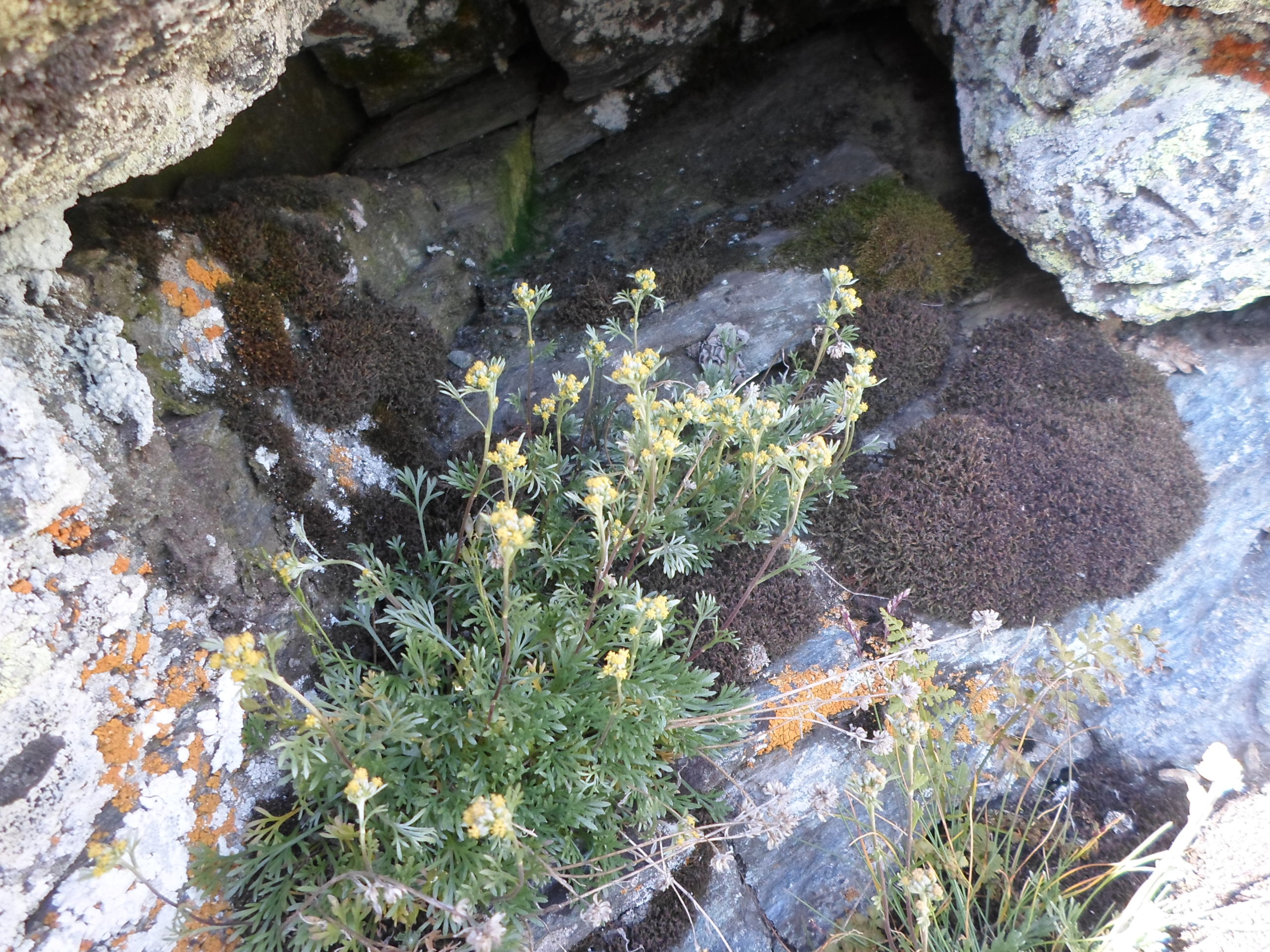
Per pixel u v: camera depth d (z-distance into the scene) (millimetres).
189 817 2078
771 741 2613
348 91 3822
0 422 1675
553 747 2281
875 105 4059
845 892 2469
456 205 3691
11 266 1958
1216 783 1836
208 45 1791
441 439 3152
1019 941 2102
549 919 2293
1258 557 2924
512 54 3977
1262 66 2729
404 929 2133
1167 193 2971
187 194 2916
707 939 2363
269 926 2104
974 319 3535
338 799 2195
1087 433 3119
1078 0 2832
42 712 1809
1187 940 2270
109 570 1964
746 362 3318
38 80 1484
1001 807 2584
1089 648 2330
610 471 2863
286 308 2799
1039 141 3162
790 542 2861
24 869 1787
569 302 3527
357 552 2516
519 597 2158
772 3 4109
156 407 2346
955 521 2912
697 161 4062
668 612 2271
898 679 2305
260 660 1641
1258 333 3395
